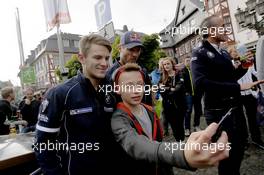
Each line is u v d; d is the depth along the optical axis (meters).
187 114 5.26
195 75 2.22
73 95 1.43
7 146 2.06
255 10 9.17
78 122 1.42
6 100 4.77
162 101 4.12
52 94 1.43
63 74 5.57
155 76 4.36
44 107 1.43
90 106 1.44
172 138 5.16
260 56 2.38
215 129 0.64
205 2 23.91
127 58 2.47
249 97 3.83
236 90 2.15
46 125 1.41
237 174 2.25
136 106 1.46
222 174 2.25
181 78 4.11
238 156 2.20
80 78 1.48
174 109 4.06
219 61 2.18
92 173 1.42
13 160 1.70
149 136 1.45
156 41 15.27
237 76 2.62
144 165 1.40
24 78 16.06
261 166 3.22
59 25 6.01
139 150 1.00
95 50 1.47
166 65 4.11
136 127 1.37
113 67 2.49
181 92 4.08
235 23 20.55
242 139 2.22
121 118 1.34
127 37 2.45
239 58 2.94
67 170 1.44
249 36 19.28
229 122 2.13
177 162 0.74
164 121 5.40
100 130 1.45
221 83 2.15
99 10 4.48
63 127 1.46
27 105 5.70
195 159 0.64
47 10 6.13
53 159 1.43
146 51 15.05
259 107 2.66
